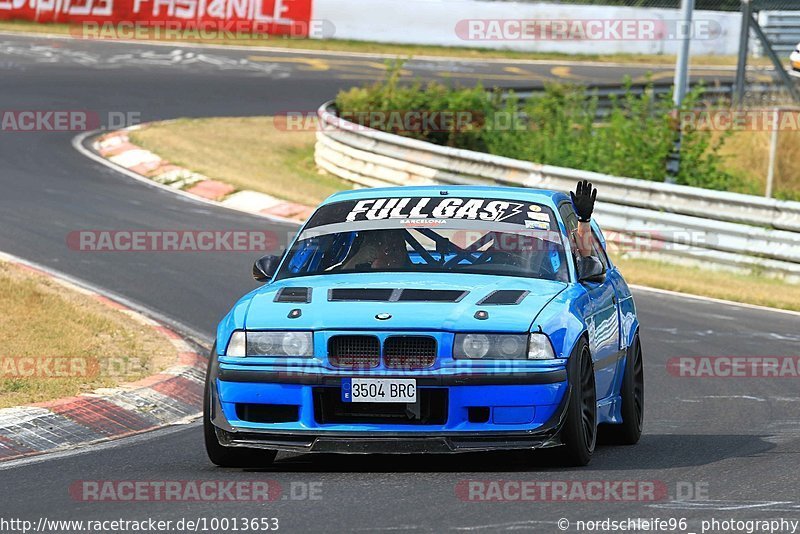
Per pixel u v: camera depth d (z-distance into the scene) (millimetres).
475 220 28250
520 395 23500
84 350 38250
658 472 24328
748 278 63062
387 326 23750
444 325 23766
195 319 47031
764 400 36188
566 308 25062
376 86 97375
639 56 154875
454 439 23453
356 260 27500
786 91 105250
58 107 101688
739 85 108688
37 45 127500
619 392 29391
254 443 23891
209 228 66062
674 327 49312
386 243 27781
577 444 24297
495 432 23484
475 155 75750
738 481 23406
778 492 22328
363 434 23547
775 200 63594
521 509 20641
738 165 92562
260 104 111312
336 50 141875
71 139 91562
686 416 33844
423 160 79312
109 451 27953
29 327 40656
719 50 159000
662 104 87188
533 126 97000
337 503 21172
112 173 81312
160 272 55125
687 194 66750
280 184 81750
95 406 31484
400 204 29109
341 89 119625
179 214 69500
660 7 160750
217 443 24984
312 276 27266
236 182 78812
